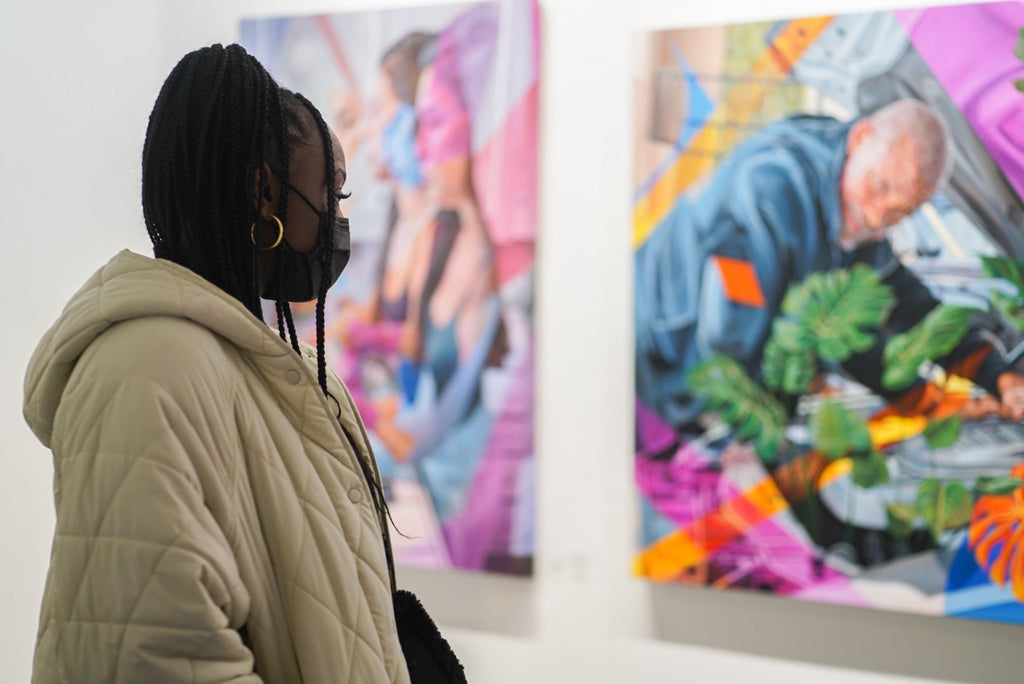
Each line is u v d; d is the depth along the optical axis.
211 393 0.88
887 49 1.88
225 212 0.96
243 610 0.88
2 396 2.33
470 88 2.17
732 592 2.08
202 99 0.95
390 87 2.22
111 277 0.92
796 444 1.97
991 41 1.82
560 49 2.16
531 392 2.15
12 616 2.36
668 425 2.06
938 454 1.87
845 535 1.94
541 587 2.21
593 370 2.15
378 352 2.26
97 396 0.84
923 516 1.89
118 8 2.40
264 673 0.91
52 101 2.33
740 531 2.01
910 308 1.88
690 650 2.11
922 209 1.87
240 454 0.91
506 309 2.16
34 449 2.35
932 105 1.85
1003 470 1.83
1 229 2.29
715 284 2.01
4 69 2.27
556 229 2.17
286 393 0.97
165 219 0.96
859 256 1.91
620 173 2.13
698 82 2.01
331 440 0.98
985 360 1.84
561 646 2.20
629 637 2.15
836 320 1.93
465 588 2.27
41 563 2.36
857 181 1.91
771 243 1.97
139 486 0.81
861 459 1.92
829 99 1.92
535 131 2.13
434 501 2.23
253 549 0.91
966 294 1.85
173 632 0.80
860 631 1.99
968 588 1.87
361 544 0.97
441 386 2.21
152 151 0.96
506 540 2.18
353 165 2.26
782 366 1.97
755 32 1.97
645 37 2.05
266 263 1.03
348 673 0.92
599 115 2.14
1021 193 1.80
